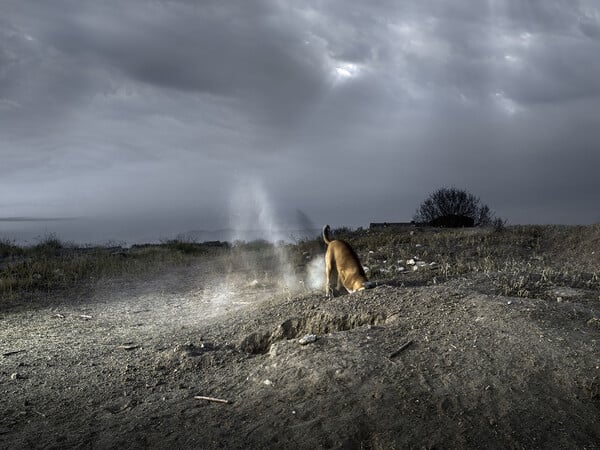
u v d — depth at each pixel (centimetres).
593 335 619
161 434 500
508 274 945
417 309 751
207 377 654
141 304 1181
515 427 468
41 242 2066
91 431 515
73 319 1038
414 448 450
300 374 593
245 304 1098
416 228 1948
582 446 446
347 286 924
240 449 466
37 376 688
